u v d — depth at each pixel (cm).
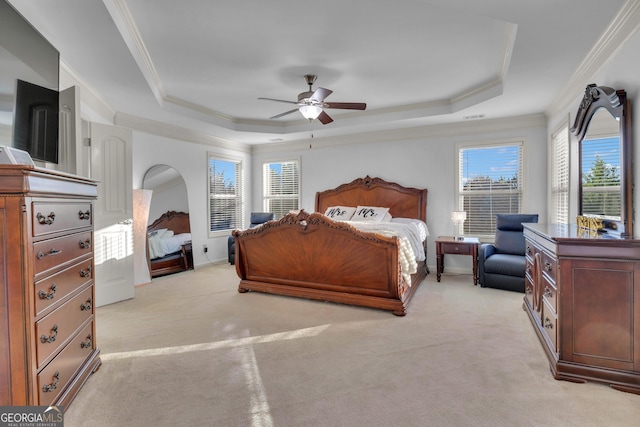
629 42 223
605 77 262
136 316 326
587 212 292
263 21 253
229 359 233
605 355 196
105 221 369
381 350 246
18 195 137
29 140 187
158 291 420
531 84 342
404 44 290
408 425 161
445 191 526
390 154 563
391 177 563
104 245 366
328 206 608
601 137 263
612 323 194
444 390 192
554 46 256
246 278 414
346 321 307
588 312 199
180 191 539
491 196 504
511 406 176
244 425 162
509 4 200
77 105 251
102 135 370
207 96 429
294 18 249
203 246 582
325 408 175
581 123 299
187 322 307
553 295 220
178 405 179
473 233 516
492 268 419
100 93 367
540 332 257
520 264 399
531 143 469
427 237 536
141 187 475
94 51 265
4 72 169
